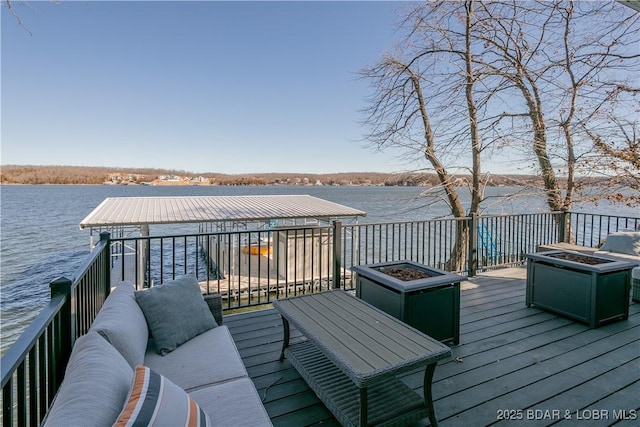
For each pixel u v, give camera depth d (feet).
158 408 3.45
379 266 11.02
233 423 4.63
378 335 6.66
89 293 7.60
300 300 8.74
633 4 10.11
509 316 11.50
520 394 7.18
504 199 25.77
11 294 34.17
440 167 27.32
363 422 5.57
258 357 8.82
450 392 7.25
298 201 42.57
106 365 3.90
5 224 78.28
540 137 24.56
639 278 12.60
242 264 30.73
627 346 9.30
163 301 7.14
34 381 4.08
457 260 22.24
